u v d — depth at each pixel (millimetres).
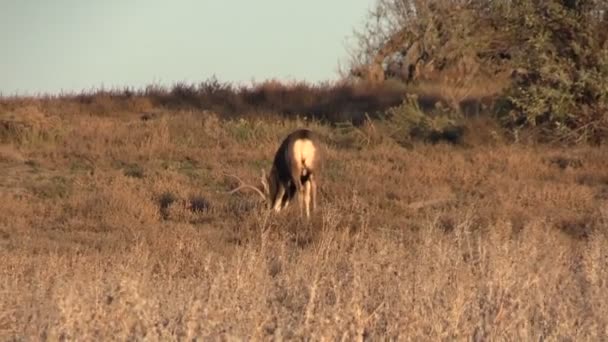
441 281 33031
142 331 26375
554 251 42531
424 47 130375
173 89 121500
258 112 109000
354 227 56000
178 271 39594
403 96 115500
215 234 55562
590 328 28891
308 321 27562
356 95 118750
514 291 32375
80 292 29688
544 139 92312
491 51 96250
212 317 27172
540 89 90250
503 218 59312
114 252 47750
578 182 76000
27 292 32312
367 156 86750
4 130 93188
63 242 53031
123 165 84500
